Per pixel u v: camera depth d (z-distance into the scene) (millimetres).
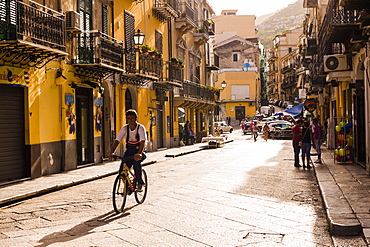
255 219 7883
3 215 8656
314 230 7109
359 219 7086
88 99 18406
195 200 9742
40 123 14617
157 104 27922
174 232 6996
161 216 8148
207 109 41531
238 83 79688
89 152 18328
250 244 6324
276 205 9133
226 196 10227
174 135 31125
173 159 21578
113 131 20734
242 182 12547
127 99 23594
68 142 16234
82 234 6922
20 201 10352
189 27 33531
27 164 13914
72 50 16812
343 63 17906
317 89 36750
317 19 33406
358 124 16203
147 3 26031
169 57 30250
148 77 23688
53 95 15547
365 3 12008
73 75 16844
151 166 18250
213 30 45500
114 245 6305
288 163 18172
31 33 12906
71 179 13422
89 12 18422
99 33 17141
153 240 6543
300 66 63469
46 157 14875
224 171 15391
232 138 44094
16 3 12125
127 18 22484
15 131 13609
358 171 13953
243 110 79750
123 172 8688
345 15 16047
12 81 13062
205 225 7445
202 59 40938
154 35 27234
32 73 14219
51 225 7590
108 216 8195
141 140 8844
